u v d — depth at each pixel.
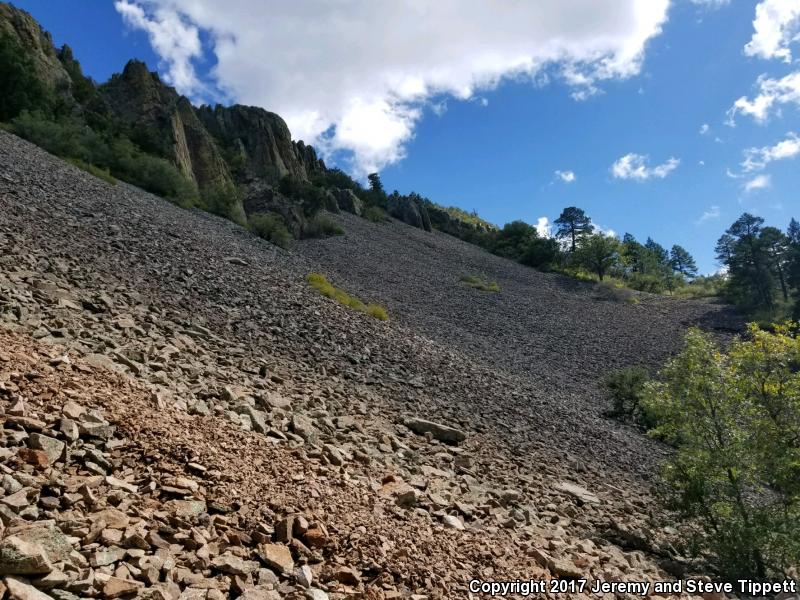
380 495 7.29
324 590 4.40
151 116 72.44
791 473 9.66
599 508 11.03
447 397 16.62
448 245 115.06
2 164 23.67
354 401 12.58
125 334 10.29
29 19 64.19
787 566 9.10
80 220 20.05
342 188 134.25
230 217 56.88
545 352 44.31
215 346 12.57
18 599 2.90
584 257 104.31
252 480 5.84
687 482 10.32
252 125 112.94
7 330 7.52
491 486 10.00
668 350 51.50
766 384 10.36
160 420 6.50
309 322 19.50
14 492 3.88
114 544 3.84
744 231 82.00
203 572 4.01
